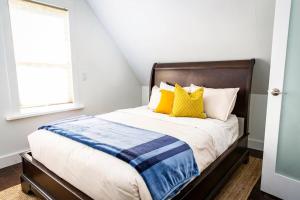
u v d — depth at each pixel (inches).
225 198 72.9
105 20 128.1
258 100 112.0
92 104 133.2
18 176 88.1
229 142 83.5
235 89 96.6
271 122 71.4
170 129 75.7
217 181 72.4
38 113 104.5
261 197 73.7
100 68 135.3
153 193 44.1
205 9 92.0
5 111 94.7
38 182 68.9
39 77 108.7
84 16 121.9
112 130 71.3
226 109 92.4
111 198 45.1
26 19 100.2
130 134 67.0
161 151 53.4
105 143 57.1
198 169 59.2
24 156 75.1
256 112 113.4
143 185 43.4
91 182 49.5
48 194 63.8
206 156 66.8
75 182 54.3
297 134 68.0
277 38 66.5
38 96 109.7
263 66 100.0
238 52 102.1
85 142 58.7
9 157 97.1
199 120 88.3
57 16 111.0
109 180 45.3
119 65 148.8
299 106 66.4
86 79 127.6
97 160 50.8
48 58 110.9
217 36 100.3
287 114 69.2
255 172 91.1
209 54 112.3
